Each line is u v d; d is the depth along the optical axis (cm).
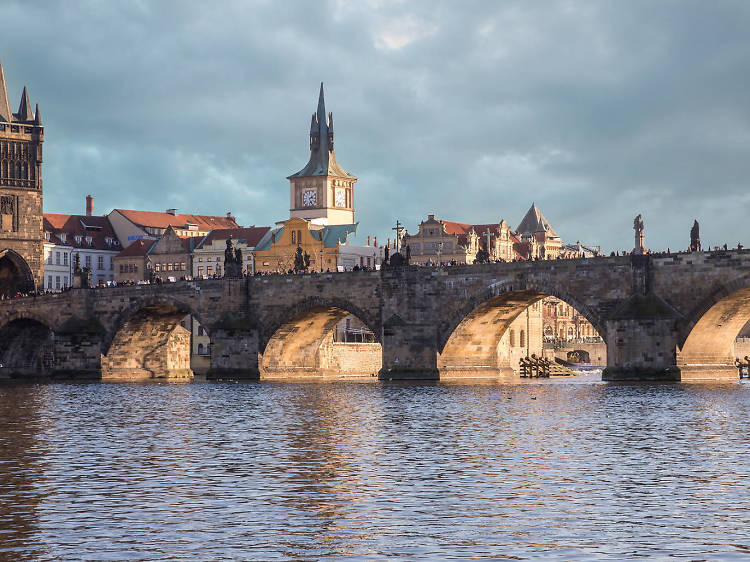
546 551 4534
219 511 5353
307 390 15862
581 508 5388
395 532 4888
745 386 14788
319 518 5184
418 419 10200
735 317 15888
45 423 10125
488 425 9500
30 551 4572
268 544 4678
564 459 7094
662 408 11112
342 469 6681
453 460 7075
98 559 4444
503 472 6525
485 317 18300
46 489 5975
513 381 18538
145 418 10650
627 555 4453
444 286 18125
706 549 4541
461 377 18762
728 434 8562
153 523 5084
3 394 15700
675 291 15725
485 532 4881
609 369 16000
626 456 7231
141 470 6675
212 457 7300
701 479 6206
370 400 13162
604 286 16325
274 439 8450
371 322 18938
